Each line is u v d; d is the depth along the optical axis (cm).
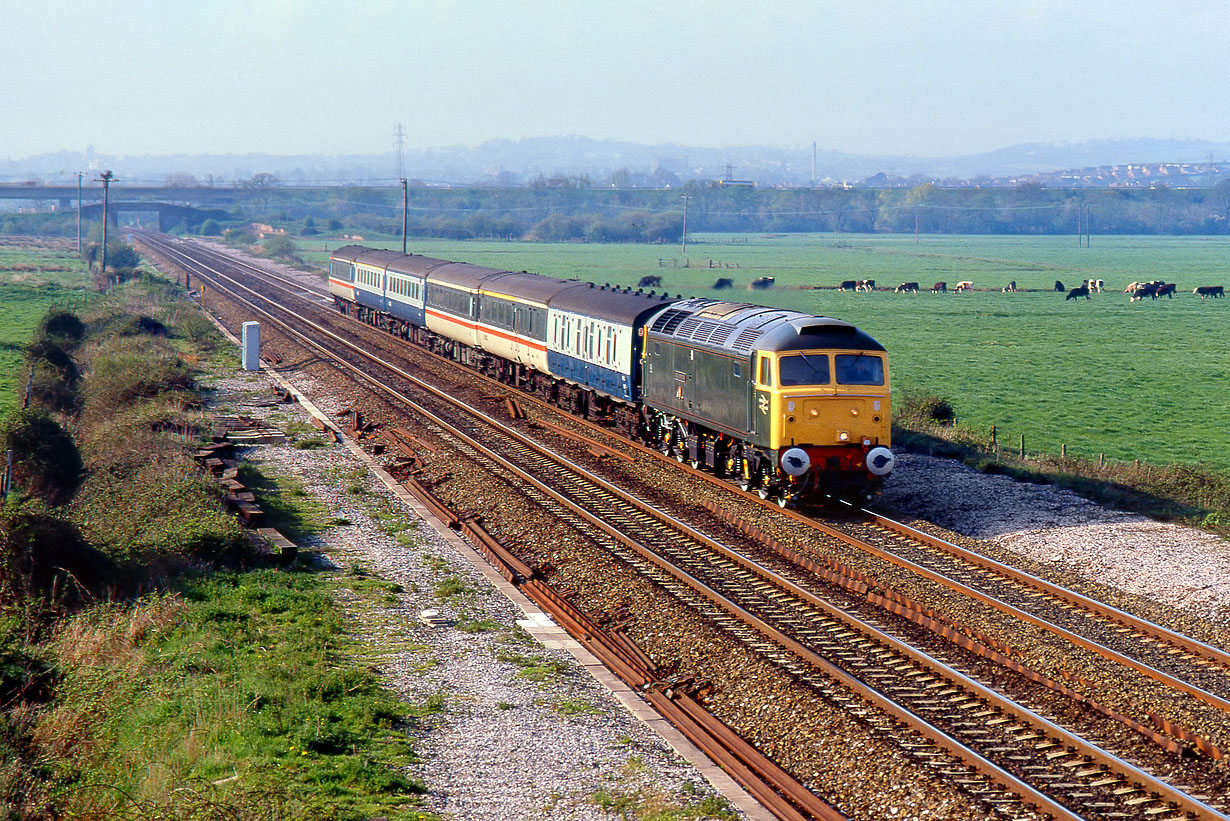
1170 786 2173
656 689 2814
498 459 5472
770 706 2642
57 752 2281
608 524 4244
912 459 5509
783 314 4762
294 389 8012
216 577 3541
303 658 2867
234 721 2423
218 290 16225
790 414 4362
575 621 3319
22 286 16200
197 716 2419
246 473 5122
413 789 2200
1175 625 3192
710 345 4934
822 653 2945
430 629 3234
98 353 8631
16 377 7900
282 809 2016
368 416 6788
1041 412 8225
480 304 8375
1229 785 2211
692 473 5159
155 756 2250
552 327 6988
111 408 6775
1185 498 4619
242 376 8525
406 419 6612
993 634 3058
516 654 3061
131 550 3569
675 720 2619
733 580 3584
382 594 3531
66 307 12731
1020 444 6322
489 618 3369
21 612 3072
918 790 2195
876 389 4428
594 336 6309
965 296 18488
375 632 3183
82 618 3042
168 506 4100
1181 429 7619
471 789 2222
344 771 2228
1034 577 3562
